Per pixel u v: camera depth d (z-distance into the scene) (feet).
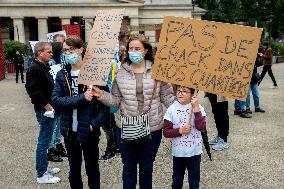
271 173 19.40
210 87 14.17
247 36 13.76
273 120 31.55
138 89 14.29
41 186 18.10
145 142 14.21
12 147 24.72
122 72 14.53
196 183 14.92
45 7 124.06
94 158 15.30
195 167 14.84
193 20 14.10
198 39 14.12
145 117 14.15
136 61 13.88
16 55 67.21
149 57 14.80
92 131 14.64
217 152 22.89
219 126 23.48
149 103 14.38
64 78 14.64
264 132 27.53
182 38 14.21
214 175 19.20
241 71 13.93
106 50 14.32
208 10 182.29
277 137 26.09
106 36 14.51
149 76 14.48
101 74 14.05
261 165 20.59
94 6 123.95
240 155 22.30
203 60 14.12
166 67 14.35
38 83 17.25
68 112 14.58
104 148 24.14
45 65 17.83
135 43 13.87
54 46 20.29
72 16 124.67
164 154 22.70
